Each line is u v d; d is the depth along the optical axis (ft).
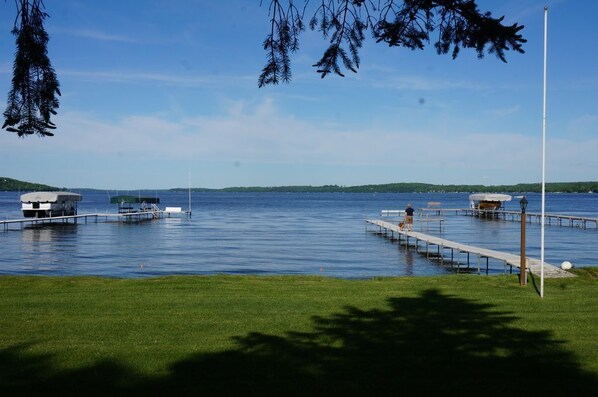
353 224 216.95
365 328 36.86
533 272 60.39
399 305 44.45
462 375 27.43
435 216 279.49
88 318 39.86
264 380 26.73
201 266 101.65
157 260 110.22
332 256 117.08
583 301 45.96
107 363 29.30
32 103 18.83
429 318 39.75
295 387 25.75
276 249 130.21
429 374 27.61
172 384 26.16
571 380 26.73
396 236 163.94
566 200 623.77
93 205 443.32
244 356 30.58
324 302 45.75
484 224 224.12
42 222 226.58
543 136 48.21
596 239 156.97
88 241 150.30
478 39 18.43
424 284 54.44
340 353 31.14
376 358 30.22
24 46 18.45
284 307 43.75
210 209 368.89
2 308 43.24
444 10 18.19
